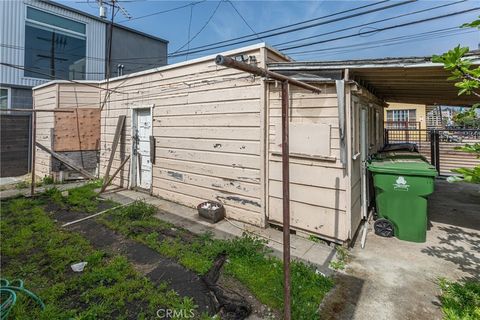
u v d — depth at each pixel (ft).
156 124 18.98
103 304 7.51
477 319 6.73
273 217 13.10
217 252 10.34
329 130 11.29
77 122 24.13
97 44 39.99
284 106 6.04
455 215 15.21
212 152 15.38
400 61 9.74
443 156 27.58
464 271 9.12
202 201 16.03
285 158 6.02
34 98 27.50
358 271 9.24
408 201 11.57
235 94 14.10
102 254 10.35
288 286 6.01
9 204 17.11
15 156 27.37
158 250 10.84
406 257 10.19
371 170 12.32
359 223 13.25
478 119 9.03
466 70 5.91
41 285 8.49
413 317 6.98
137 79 20.36
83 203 17.26
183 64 16.63
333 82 10.93
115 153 22.77
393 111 50.70
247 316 7.10
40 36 33.83
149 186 20.25
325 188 11.51
